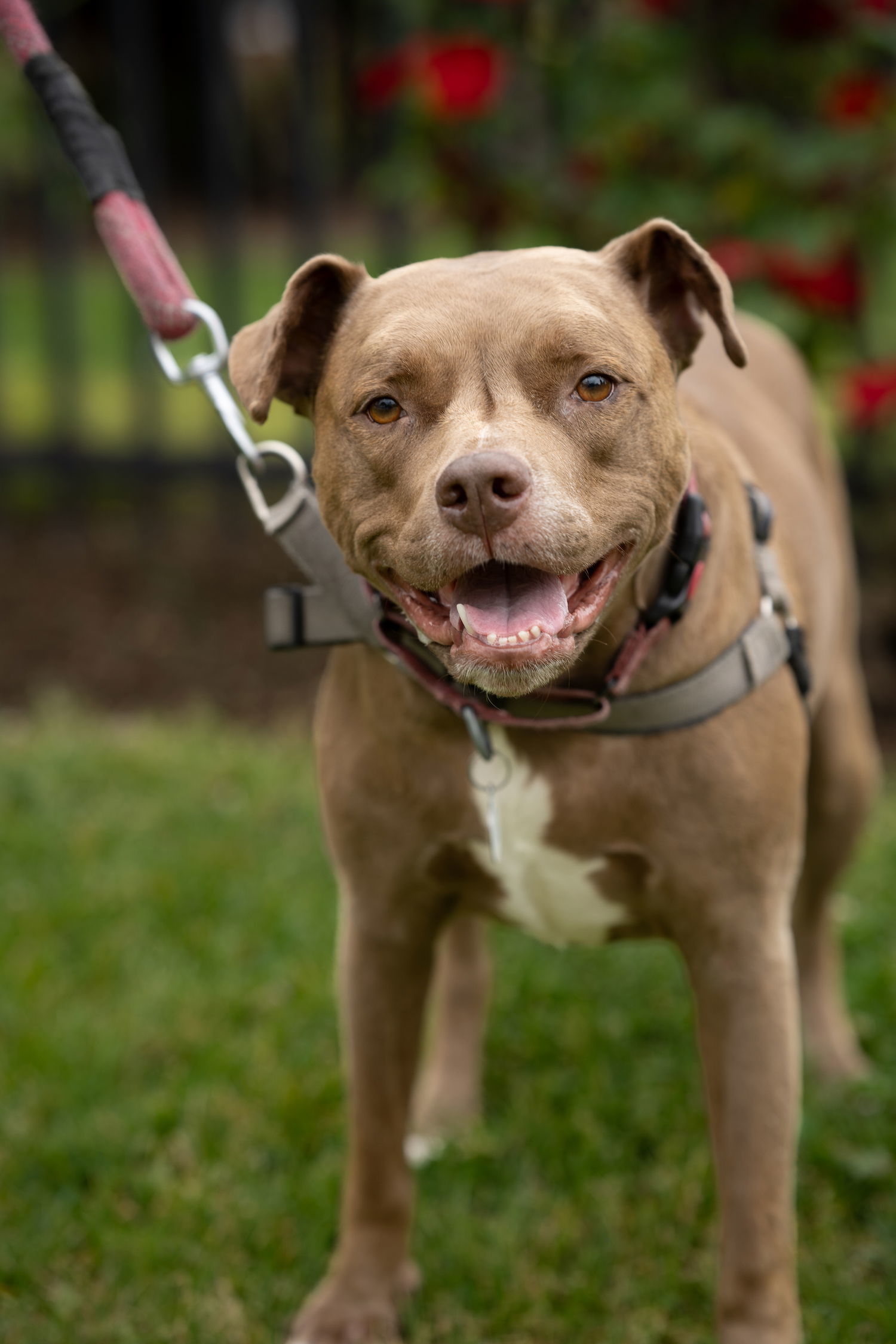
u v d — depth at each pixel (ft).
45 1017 13.08
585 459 7.80
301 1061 12.52
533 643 7.34
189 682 20.52
